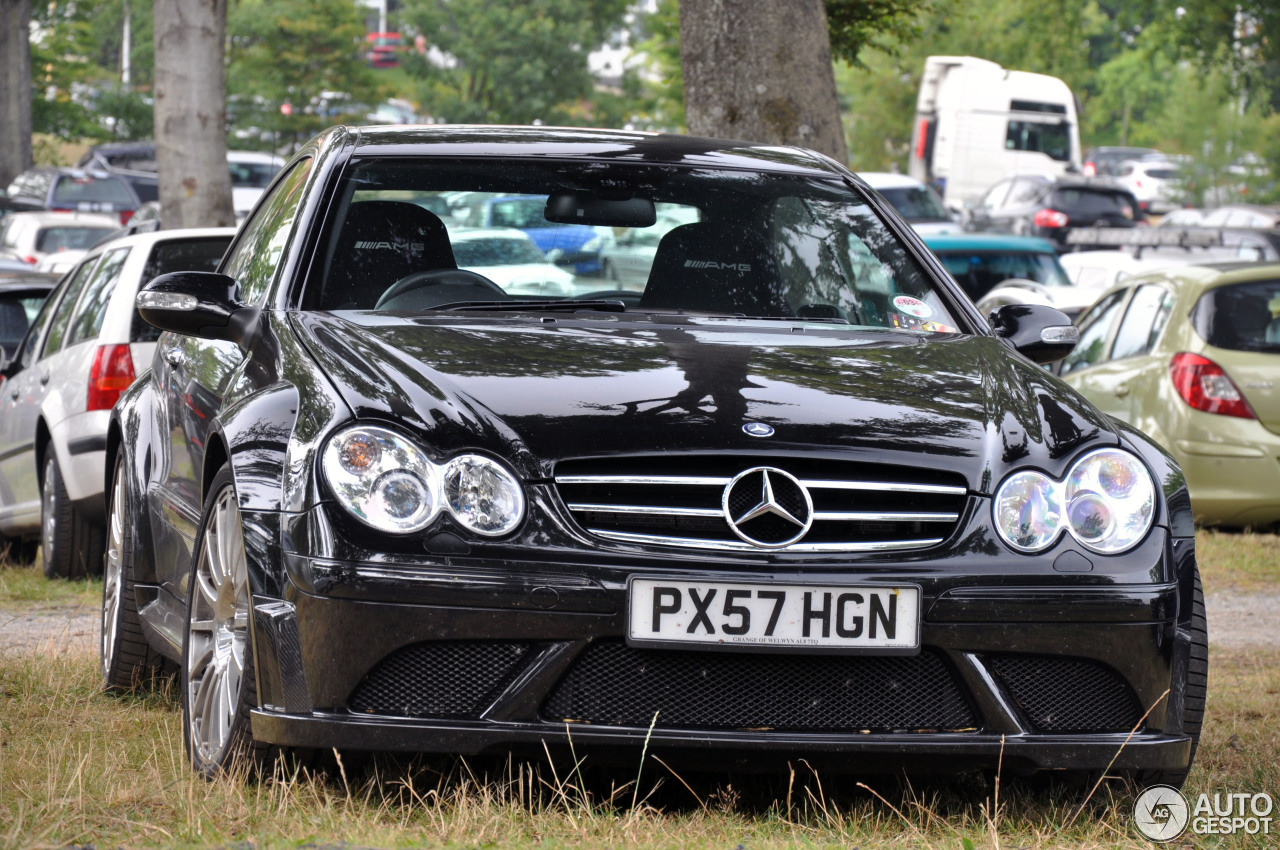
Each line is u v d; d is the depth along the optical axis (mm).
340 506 4285
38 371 11633
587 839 4109
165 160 18750
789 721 4355
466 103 71750
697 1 12516
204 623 5105
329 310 5469
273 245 6012
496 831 4145
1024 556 4422
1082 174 47812
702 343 5160
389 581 4219
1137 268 23484
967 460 4504
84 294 11469
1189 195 59781
